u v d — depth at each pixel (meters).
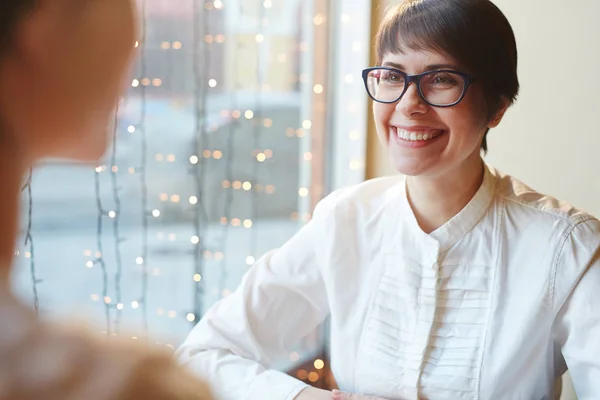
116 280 1.64
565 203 1.26
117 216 1.64
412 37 1.14
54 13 0.41
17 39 0.40
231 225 2.10
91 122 0.44
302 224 2.35
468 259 1.22
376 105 1.21
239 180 2.09
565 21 1.63
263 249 2.22
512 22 1.73
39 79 0.41
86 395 0.41
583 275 1.16
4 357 0.40
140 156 1.71
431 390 1.21
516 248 1.20
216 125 1.94
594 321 1.14
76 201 1.53
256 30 2.04
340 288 1.34
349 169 2.28
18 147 0.42
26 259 1.34
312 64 2.30
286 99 2.22
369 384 1.29
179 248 1.88
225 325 1.43
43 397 0.40
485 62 1.13
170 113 1.79
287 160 2.27
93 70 0.43
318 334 2.36
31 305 0.43
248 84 2.04
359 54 2.21
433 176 1.20
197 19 1.80
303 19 2.22
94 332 0.44
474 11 1.12
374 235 1.32
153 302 1.84
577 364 1.17
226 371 1.36
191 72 1.81
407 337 1.25
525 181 1.75
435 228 1.25
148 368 0.43
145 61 1.67
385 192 1.35
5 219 0.42
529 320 1.17
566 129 1.65
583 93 1.61
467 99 1.14
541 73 1.69
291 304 1.43
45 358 0.41
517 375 1.19
